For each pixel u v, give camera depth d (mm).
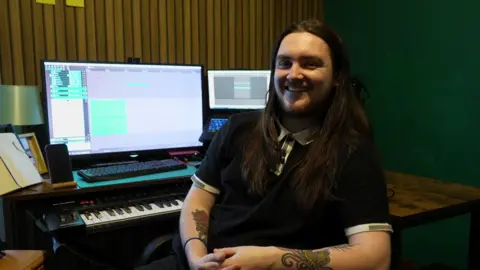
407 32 2338
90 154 1822
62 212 1470
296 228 1121
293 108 1173
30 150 1689
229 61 2600
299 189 1120
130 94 1904
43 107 1746
